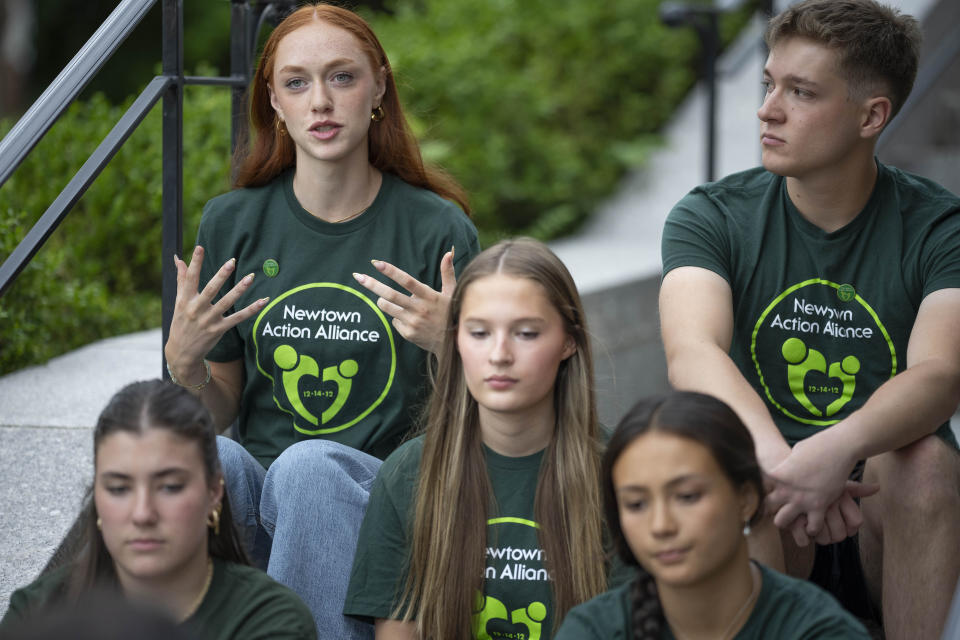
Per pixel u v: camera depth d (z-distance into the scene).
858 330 7.81
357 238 8.15
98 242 14.66
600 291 15.62
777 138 7.62
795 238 7.91
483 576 6.73
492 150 19.25
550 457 6.78
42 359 11.77
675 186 21.06
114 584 6.03
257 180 8.34
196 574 6.00
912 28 7.59
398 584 6.86
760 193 8.10
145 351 12.20
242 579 6.13
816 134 7.52
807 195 7.79
